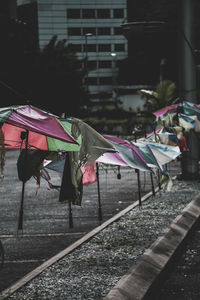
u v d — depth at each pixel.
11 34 43.38
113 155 8.13
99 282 6.46
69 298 5.87
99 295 5.94
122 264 7.32
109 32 126.75
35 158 7.32
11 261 8.27
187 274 7.36
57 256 8.00
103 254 8.02
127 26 17.09
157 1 16.59
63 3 120.94
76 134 6.86
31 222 11.81
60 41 53.16
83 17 124.75
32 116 6.37
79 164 7.09
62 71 49.72
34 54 48.62
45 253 8.79
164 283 6.98
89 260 7.66
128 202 14.40
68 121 6.88
